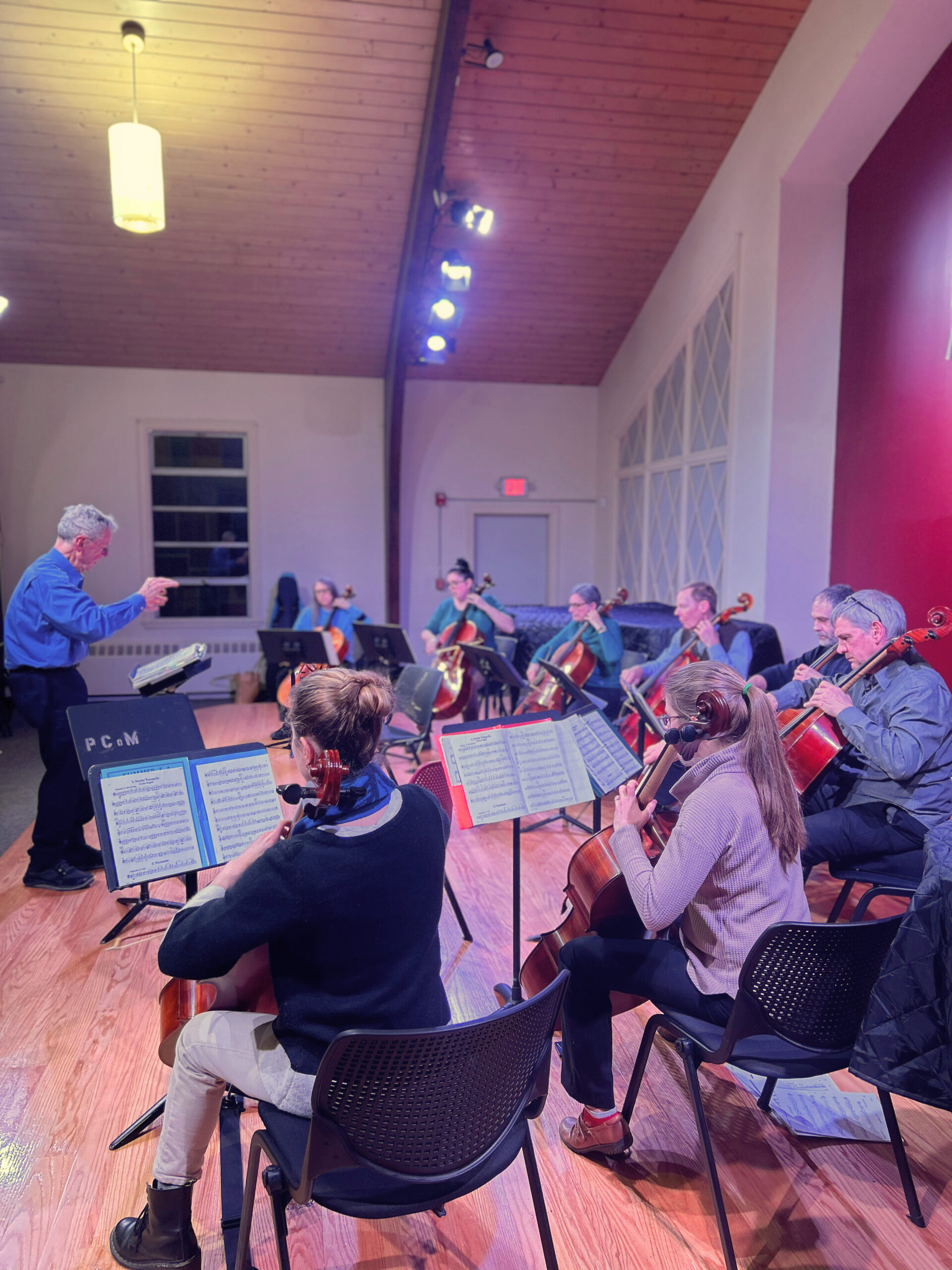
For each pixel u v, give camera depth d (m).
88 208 5.63
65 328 6.79
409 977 1.35
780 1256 1.68
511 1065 1.34
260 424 7.60
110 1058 2.30
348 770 1.34
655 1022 1.82
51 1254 1.68
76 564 3.36
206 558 7.68
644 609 6.23
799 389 4.99
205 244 6.00
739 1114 2.11
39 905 3.22
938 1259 1.67
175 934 1.31
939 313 4.14
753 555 5.25
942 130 4.11
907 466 4.40
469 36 4.76
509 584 8.14
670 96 5.14
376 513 7.85
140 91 4.88
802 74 4.67
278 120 5.12
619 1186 1.87
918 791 2.55
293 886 1.28
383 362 7.43
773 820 1.66
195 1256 1.62
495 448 7.94
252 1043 1.44
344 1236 1.75
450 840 3.93
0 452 7.25
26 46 4.60
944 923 1.77
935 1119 2.10
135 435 7.42
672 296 6.42
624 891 1.95
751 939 1.65
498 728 2.21
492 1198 1.85
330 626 6.34
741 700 1.72
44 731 3.30
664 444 6.68
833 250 4.92
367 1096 1.22
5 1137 2.00
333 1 4.45
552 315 6.98
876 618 2.68
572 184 5.73
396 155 5.39
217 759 1.93
